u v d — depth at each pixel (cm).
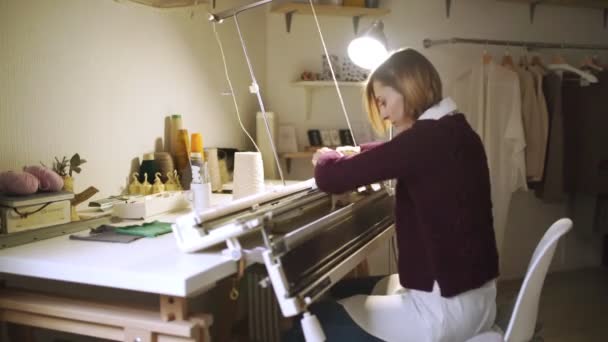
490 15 353
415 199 133
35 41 172
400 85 144
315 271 127
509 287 356
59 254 130
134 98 217
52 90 179
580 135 347
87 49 193
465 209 132
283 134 308
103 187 202
